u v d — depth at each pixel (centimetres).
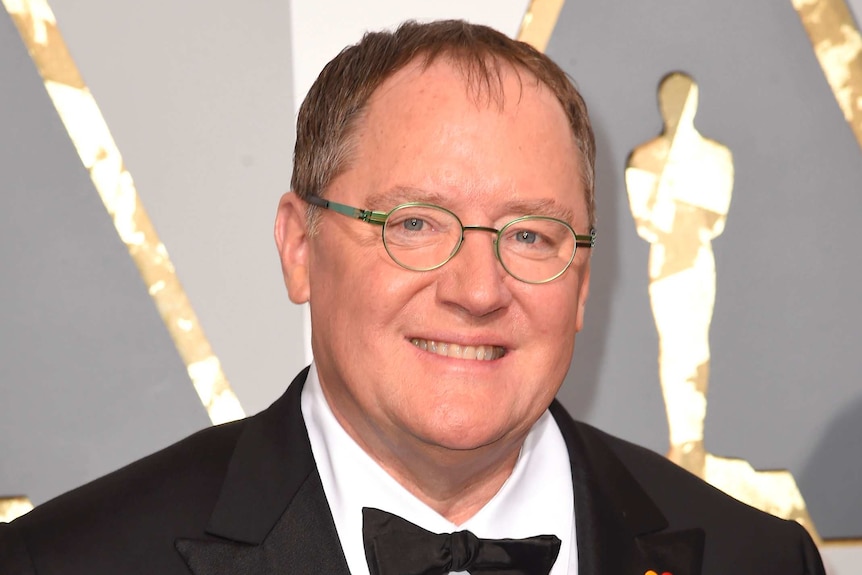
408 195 173
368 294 176
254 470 191
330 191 184
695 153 305
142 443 289
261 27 291
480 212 173
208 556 179
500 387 177
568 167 183
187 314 290
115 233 288
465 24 189
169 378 290
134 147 288
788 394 309
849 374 310
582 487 203
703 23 305
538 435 205
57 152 285
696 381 307
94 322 287
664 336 306
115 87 287
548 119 181
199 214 290
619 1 302
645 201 305
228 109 291
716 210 305
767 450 308
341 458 192
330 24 293
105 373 288
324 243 185
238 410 292
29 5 283
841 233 309
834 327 310
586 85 302
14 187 283
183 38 289
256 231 293
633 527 203
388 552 181
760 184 307
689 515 215
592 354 304
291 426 197
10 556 180
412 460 185
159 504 187
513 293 177
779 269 308
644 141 304
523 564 184
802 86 307
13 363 284
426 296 175
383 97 180
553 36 300
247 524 183
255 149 292
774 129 307
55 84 284
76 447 286
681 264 306
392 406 176
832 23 306
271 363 294
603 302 304
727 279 307
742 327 308
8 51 283
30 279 284
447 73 178
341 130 183
